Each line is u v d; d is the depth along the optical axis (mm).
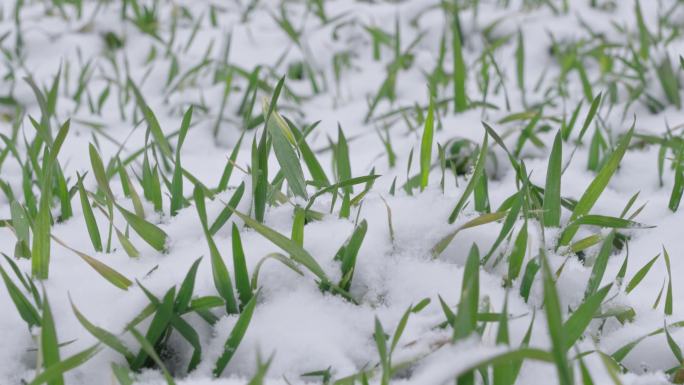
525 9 2133
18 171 1297
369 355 991
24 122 1474
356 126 1484
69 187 1242
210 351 990
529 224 1071
